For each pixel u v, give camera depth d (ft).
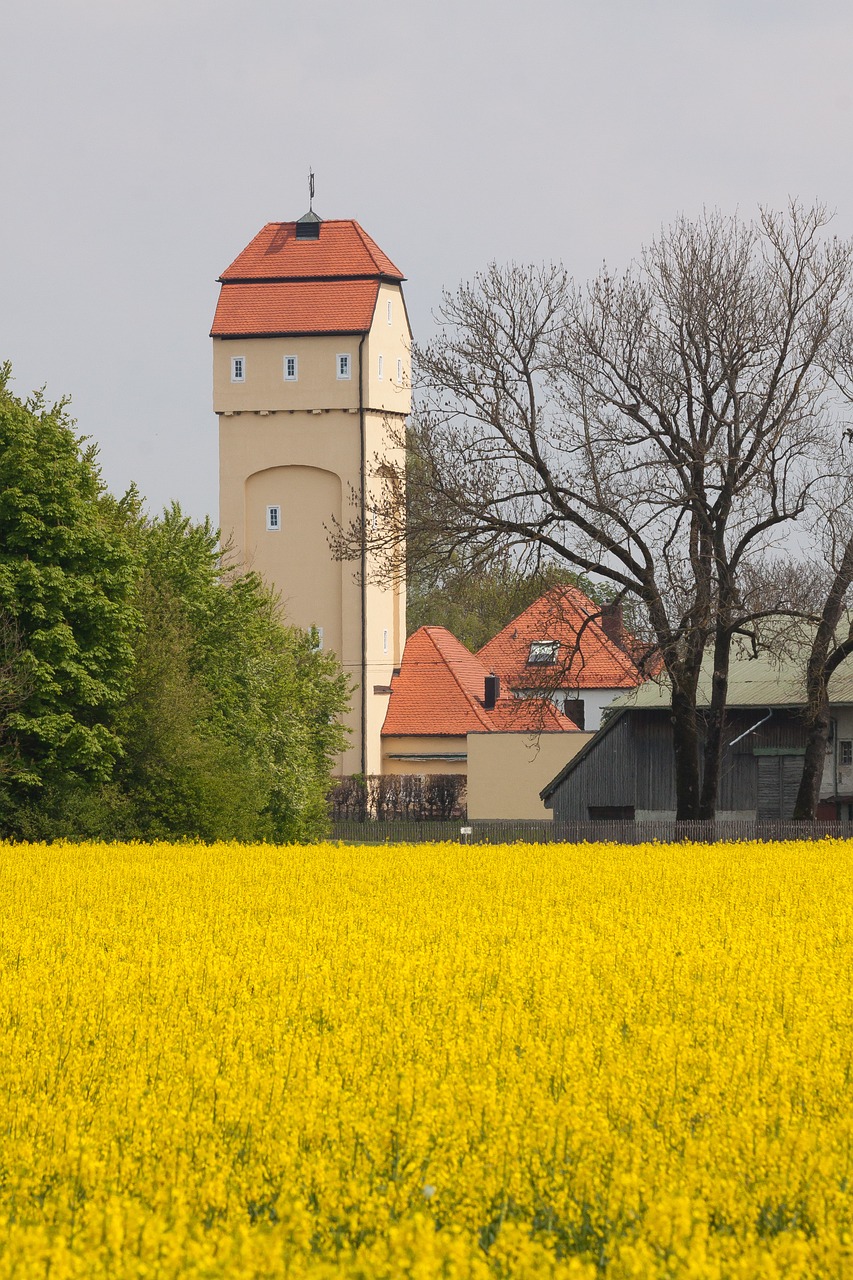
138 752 371.15
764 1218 65.51
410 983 112.68
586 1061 84.07
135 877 226.79
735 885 212.23
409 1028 94.38
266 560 620.49
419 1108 74.59
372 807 602.85
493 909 181.37
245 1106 75.77
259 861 256.32
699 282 348.38
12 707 348.38
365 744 611.06
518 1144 68.95
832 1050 87.92
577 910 178.09
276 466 621.72
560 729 637.30
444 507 345.72
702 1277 52.65
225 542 622.13
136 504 445.78
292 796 441.68
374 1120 72.95
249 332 622.13
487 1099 74.02
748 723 432.25
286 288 628.28
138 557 383.24
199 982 119.03
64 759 354.95
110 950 148.87
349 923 164.04
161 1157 69.62
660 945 138.10
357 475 615.16
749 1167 67.31
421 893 200.34
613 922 163.73
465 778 605.73
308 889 207.92
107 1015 101.50
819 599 372.17
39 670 345.72
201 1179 66.49
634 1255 54.80
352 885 214.48
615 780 456.86
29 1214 63.31
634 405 352.49
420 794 602.85
